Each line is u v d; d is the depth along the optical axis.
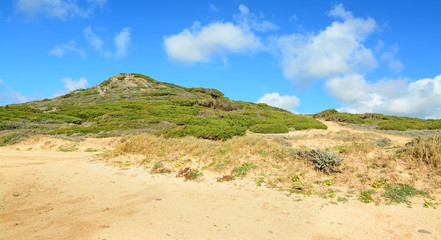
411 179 6.70
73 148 14.67
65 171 8.84
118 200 6.01
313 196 6.27
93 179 7.91
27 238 3.86
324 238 4.13
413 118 45.59
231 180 7.65
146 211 5.20
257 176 7.89
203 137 16.02
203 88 78.25
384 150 9.30
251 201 5.98
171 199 6.10
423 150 7.82
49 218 4.79
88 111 35.25
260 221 4.82
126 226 4.34
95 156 11.30
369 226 4.55
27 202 5.84
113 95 58.59
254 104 69.38
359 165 8.05
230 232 4.29
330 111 46.34
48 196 6.30
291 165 8.59
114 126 23.00
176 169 8.87
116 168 9.25
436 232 4.27
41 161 10.80
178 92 66.12
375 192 6.25
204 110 41.91
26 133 19.03
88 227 4.27
